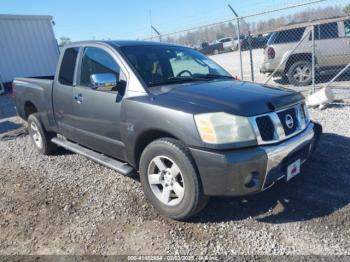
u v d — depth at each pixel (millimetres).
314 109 7074
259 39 22812
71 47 4633
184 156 3018
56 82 4793
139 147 3609
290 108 3328
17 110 6219
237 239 2994
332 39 9641
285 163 3158
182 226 3246
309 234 2982
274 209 3412
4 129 8469
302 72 10148
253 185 2961
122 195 3951
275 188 3811
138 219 3420
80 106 4262
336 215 3215
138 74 3672
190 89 3455
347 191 3625
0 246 3186
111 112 3770
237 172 2840
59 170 4938
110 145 3965
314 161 4402
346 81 10172
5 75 14344
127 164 3920
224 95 3227
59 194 4141
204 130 2891
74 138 4699
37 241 3217
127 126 3568
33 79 5613
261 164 2910
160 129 3207
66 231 3332
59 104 4754
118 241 3098
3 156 5965
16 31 14391
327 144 4961
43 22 15211
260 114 2994
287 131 3186
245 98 3131
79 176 4637
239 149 2887
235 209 3463
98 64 4133
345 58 9656
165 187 3326
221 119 2885
